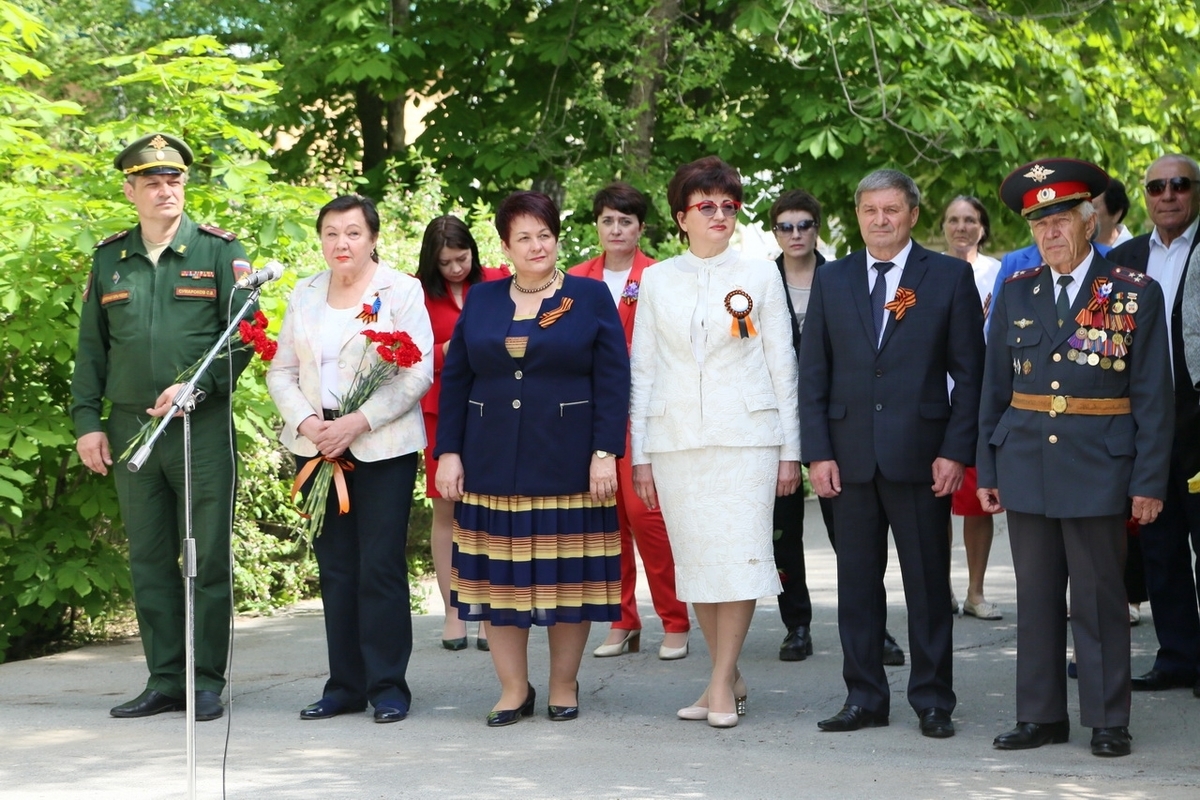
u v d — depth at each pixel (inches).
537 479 203.6
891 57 474.9
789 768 182.5
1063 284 193.2
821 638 278.5
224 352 216.1
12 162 277.9
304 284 217.8
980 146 457.1
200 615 218.7
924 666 202.4
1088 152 480.1
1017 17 457.7
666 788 172.7
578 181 464.1
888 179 201.9
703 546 205.3
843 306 203.8
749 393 205.9
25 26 290.4
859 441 201.0
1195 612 228.1
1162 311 188.4
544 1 493.7
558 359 204.7
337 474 209.5
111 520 281.4
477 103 503.2
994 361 197.6
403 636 216.8
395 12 480.1
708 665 253.3
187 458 166.6
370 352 211.5
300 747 196.2
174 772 182.2
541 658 262.7
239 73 289.7
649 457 212.4
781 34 470.0
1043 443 190.9
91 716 218.2
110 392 219.5
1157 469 185.6
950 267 202.1
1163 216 227.5
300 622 308.8
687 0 484.7
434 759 188.7
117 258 220.1
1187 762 185.0
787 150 460.4
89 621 307.3
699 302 207.9
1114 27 436.1
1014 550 196.7
